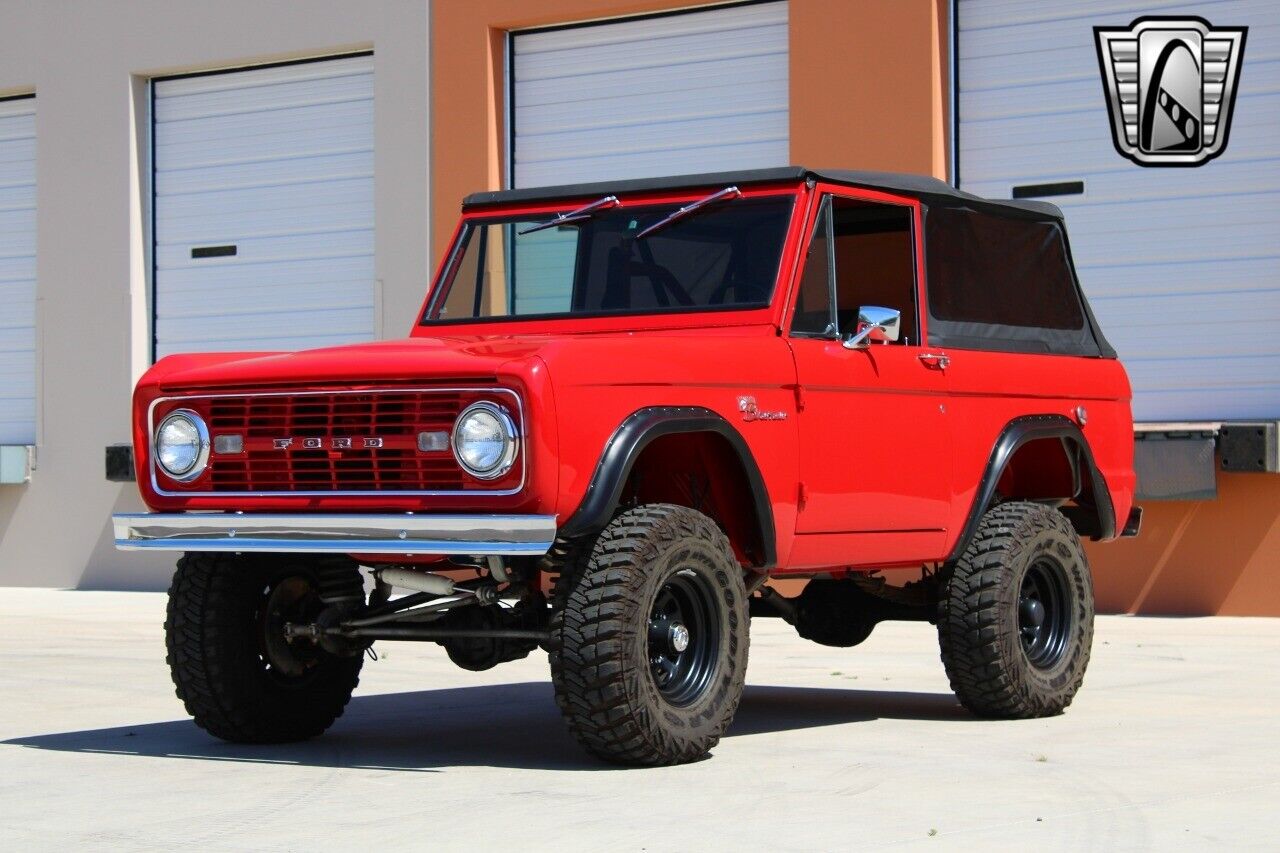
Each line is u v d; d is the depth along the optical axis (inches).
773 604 303.0
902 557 273.6
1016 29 516.1
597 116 578.6
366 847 183.8
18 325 679.1
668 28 566.9
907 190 282.5
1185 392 496.1
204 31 636.1
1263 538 468.8
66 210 661.9
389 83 601.6
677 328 263.4
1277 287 484.7
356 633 250.4
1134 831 190.2
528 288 281.7
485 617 249.6
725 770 231.3
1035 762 238.8
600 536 225.8
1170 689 326.6
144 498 247.0
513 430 218.2
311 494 233.5
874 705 310.3
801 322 259.9
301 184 631.2
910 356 275.1
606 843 184.2
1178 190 497.7
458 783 222.7
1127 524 325.4
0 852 184.2
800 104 532.7
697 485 253.8
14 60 671.8
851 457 261.9
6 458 654.5
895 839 185.8
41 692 330.3
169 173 656.4
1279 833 189.2
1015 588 284.2
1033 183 514.9
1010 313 302.7
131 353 649.6
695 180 274.1
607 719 222.4
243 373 237.8
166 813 205.0
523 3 578.2
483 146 584.7
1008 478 317.7
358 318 620.7
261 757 248.7
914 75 516.1
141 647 420.8
